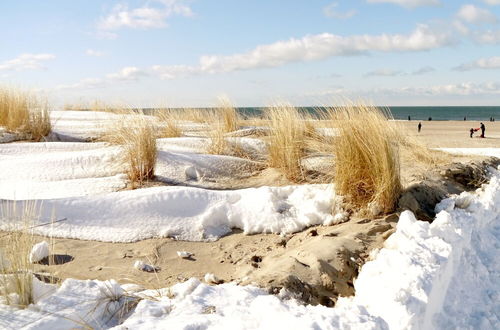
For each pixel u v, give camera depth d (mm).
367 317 2740
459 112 131125
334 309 2854
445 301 3609
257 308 2838
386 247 4004
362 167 4910
